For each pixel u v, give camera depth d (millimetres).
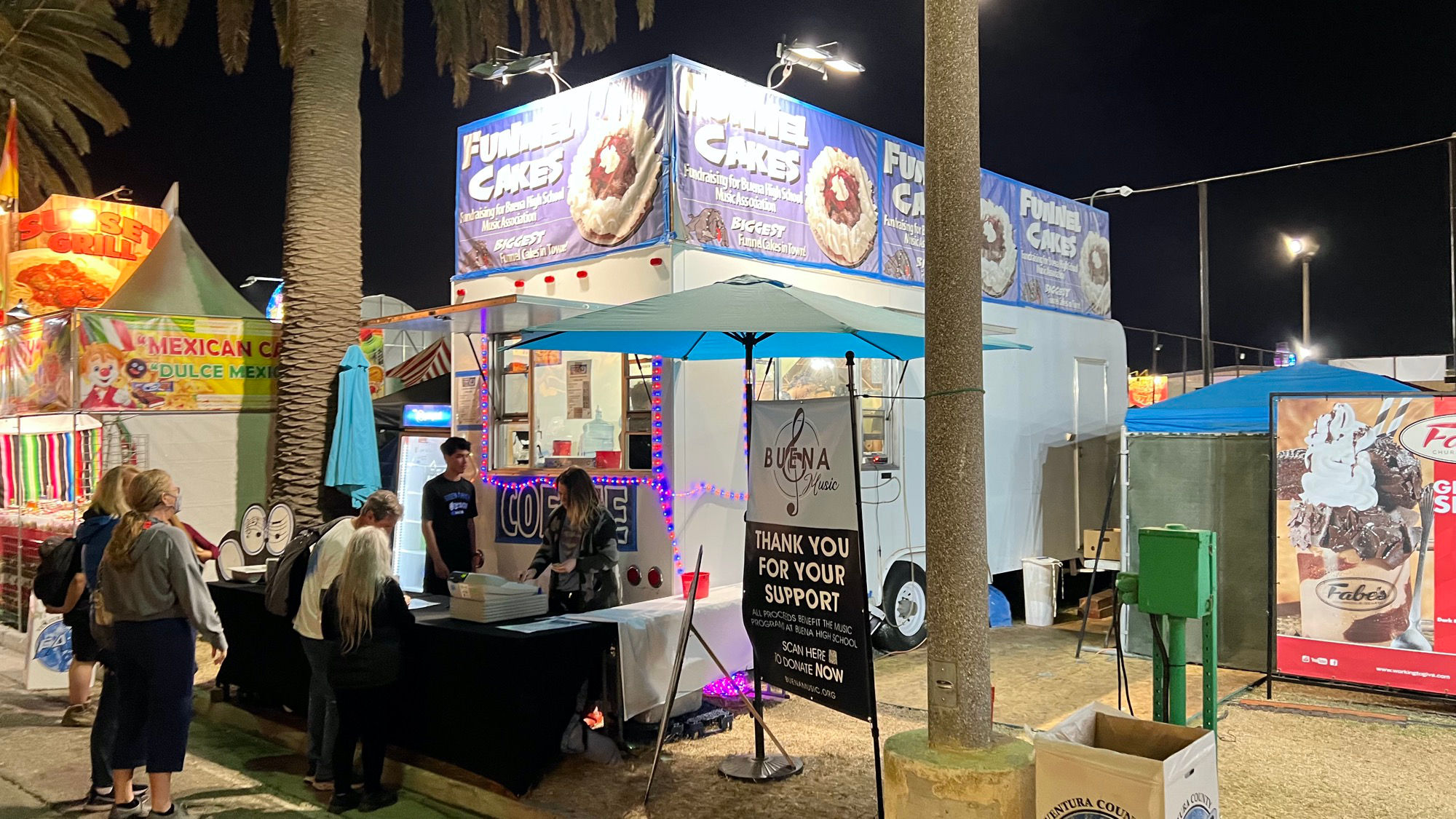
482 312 6695
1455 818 4504
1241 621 7309
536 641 4926
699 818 4566
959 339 3773
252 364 9664
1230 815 4535
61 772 5730
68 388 8672
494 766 4926
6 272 12805
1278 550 6812
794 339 5660
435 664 5277
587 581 5859
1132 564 7871
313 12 8711
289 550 5590
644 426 6738
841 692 4402
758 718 5098
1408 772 5082
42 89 15156
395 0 10922
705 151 6762
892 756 3732
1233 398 8188
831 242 7770
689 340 5652
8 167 13344
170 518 5125
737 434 6973
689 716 5832
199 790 5371
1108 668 7445
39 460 9211
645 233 6664
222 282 10477
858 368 7836
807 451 4660
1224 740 5633
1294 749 5465
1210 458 7523
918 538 8234
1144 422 7996
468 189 8055
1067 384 10398
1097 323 11125
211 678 7406
